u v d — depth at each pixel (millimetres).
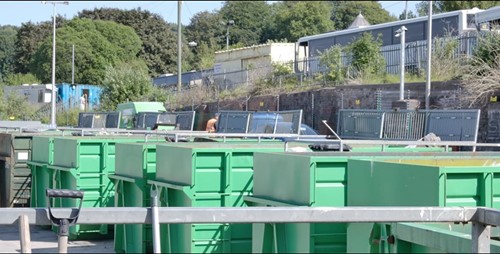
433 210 6500
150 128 32312
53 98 53906
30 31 98625
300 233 8078
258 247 8383
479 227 6590
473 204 7938
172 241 10562
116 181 14414
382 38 50875
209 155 11758
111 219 6508
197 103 57344
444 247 6594
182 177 11828
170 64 104812
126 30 92062
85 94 66188
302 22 116000
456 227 7594
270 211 6359
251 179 11992
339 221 6383
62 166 16922
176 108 58938
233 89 57188
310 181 8992
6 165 19797
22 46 97812
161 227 10477
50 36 86812
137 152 13656
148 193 13438
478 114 21406
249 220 6352
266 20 131750
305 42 61094
